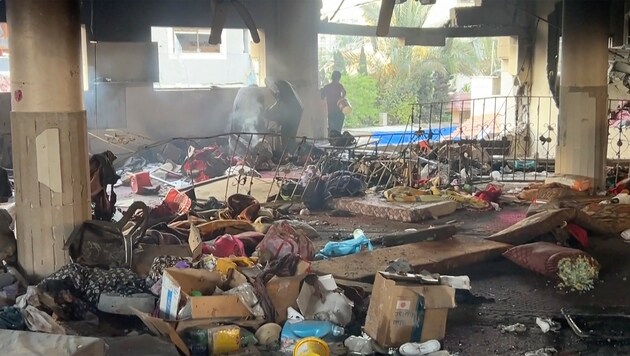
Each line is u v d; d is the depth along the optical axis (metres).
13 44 5.71
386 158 11.09
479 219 8.88
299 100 13.28
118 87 13.24
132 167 12.59
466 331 5.04
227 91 14.38
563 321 5.25
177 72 20.36
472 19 15.38
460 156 11.58
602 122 10.49
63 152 5.81
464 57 24.78
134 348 4.30
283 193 9.72
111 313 4.96
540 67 15.52
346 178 9.83
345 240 7.48
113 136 13.09
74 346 3.71
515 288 6.07
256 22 14.22
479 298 5.74
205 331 4.52
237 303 4.77
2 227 5.99
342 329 4.79
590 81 10.40
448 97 24.28
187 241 6.92
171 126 13.82
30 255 5.89
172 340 4.45
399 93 24.05
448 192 9.82
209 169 11.76
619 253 7.13
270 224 7.60
